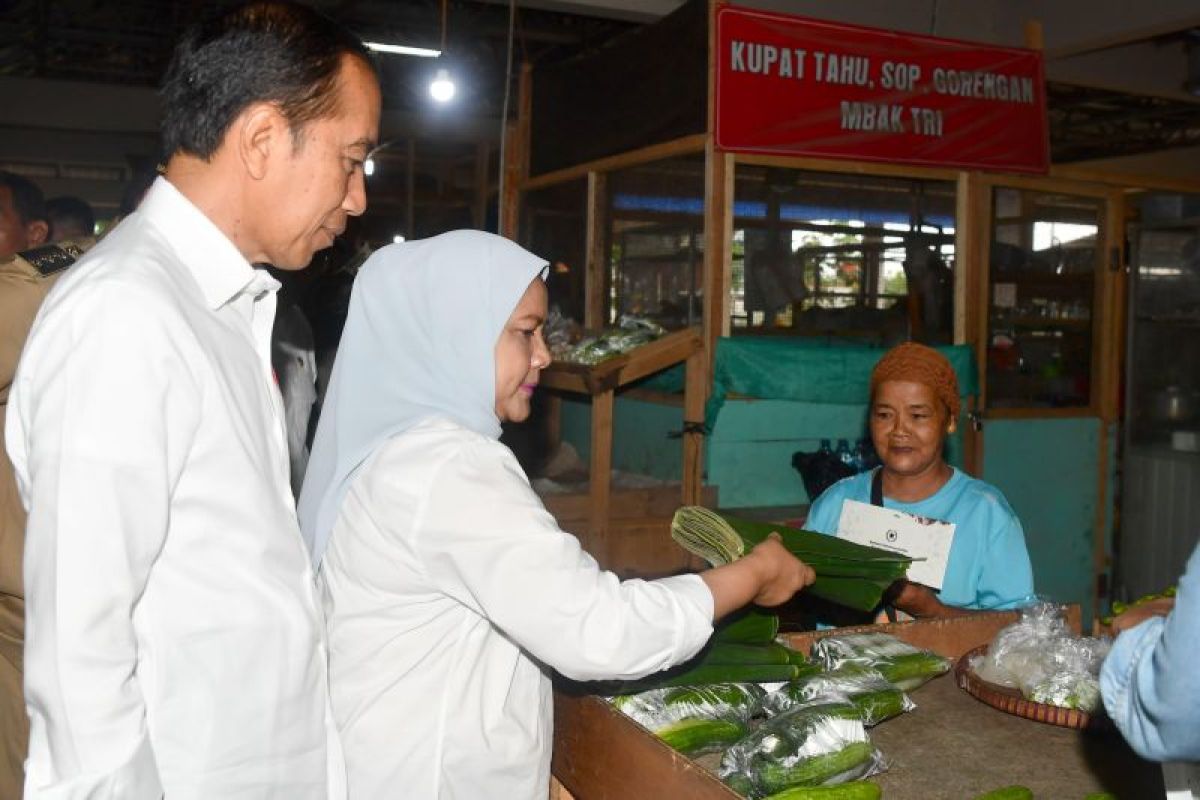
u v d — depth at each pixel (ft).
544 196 17.76
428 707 4.45
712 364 12.81
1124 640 3.42
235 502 4.15
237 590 4.14
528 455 15.85
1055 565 15.62
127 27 24.91
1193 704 3.04
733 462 13.60
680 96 13.58
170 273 4.12
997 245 14.94
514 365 4.66
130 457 3.72
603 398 12.49
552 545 4.15
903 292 14.79
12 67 28.30
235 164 4.25
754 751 4.41
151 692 4.00
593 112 15.97
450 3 23.30
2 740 5.90
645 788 4.50
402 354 4.62
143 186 6.94
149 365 3.83
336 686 4.53
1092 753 4.75
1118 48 23.04
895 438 7.20
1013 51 14.52
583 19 24.59
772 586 4.99
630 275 15.53
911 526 7.07
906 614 7.25
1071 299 15.62
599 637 4.11
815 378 12.76
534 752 4.69
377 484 4.38
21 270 5.65
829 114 13.29
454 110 28.63
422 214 29.53
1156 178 15.76
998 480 14.97
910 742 4.87
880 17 20.90
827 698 4.86
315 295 10.48
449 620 4.46
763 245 13.99
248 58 4.13
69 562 3.61
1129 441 17.21
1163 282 16.87
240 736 4.15
